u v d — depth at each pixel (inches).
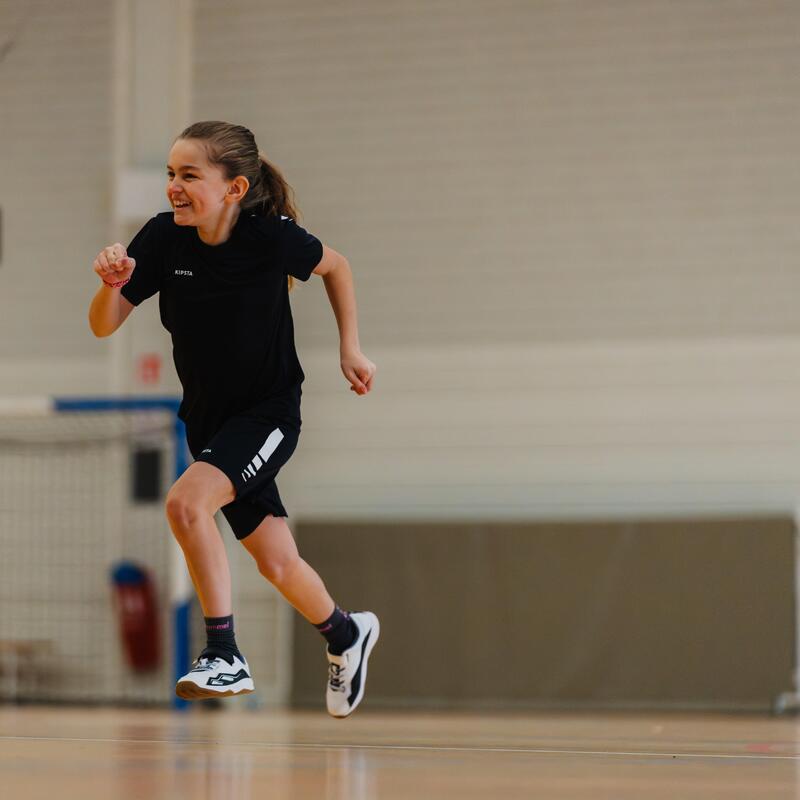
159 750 351.6
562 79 1017.5
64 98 1082.1
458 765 294.0
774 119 986.7
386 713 874.8
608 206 1002.7
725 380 974.4
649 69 1005.8
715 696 916.6
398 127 1036.5
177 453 974.4
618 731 580.4
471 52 1033.5
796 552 926.4
